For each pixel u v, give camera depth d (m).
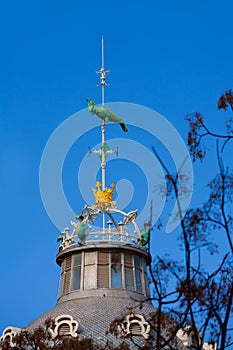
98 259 105.94
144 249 108.19
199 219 49.22
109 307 96.69
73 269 106.44
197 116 52.91
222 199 49.56
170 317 54.56
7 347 75.00
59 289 108.00
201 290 50.03
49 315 98.62
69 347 72.00
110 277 103.81
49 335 75.56
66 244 109.31
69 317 90.06
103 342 86.81
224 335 47.75
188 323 54.56
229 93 52.47
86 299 101.44
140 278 106.06
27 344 74.44
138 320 87.69
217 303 50.25
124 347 67.38
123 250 106.56
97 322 92.06
